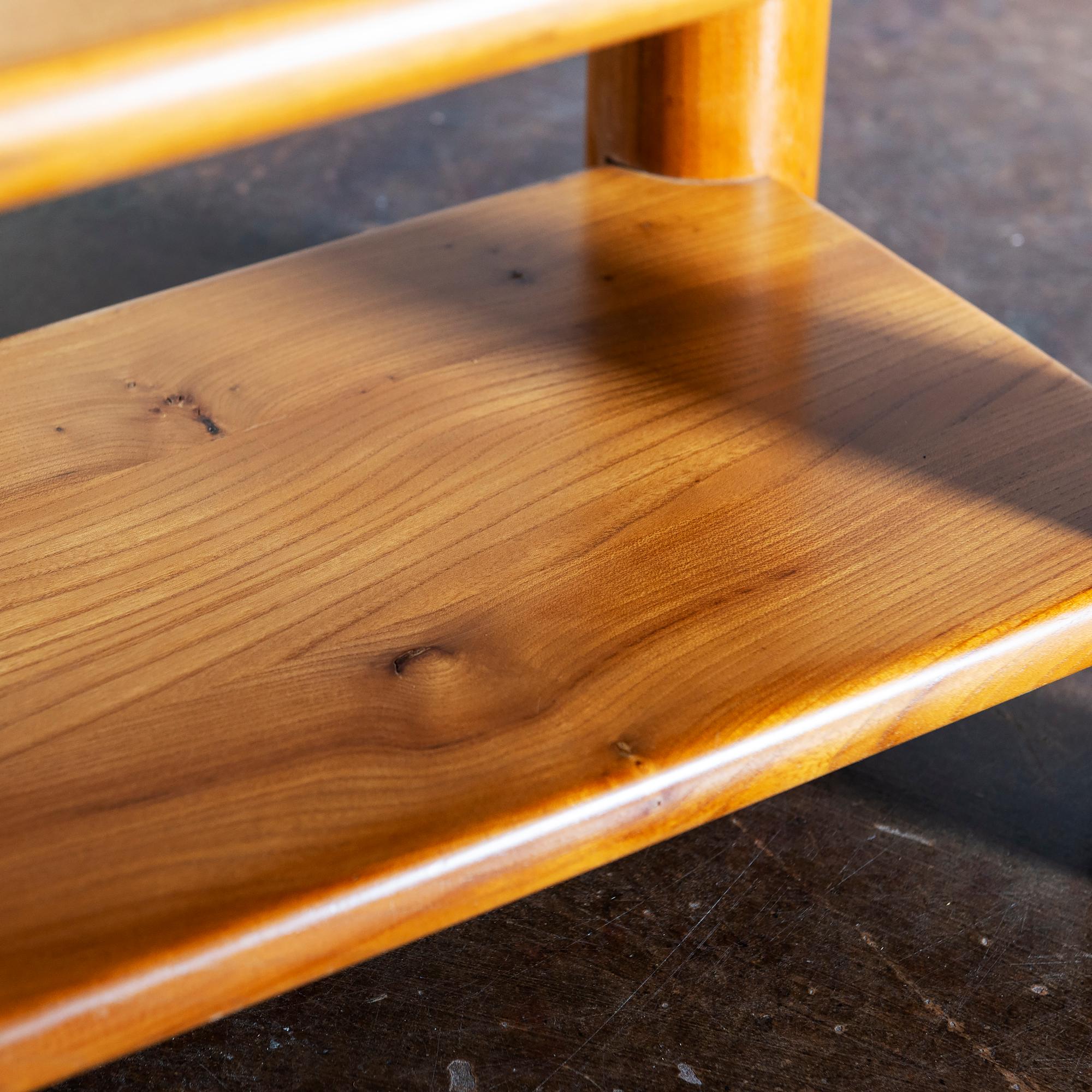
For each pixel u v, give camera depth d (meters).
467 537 1.23
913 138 1.95
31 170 0.79
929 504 1.23
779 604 1.20
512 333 1.31
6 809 1.15
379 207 1.84
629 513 1.23
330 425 1.27
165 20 0.82
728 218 1.37
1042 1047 1.33
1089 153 1.92
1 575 1.22
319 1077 1.33
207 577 1.22
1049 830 1.40
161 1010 1.09
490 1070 1.33
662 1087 1.32
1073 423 1.26
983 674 1.19
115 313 1.33
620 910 1.38
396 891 1.14
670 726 1.17
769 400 1.27
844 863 1.39
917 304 1.32
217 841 1.15
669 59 1.37
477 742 1.17
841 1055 1.33
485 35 0.92
